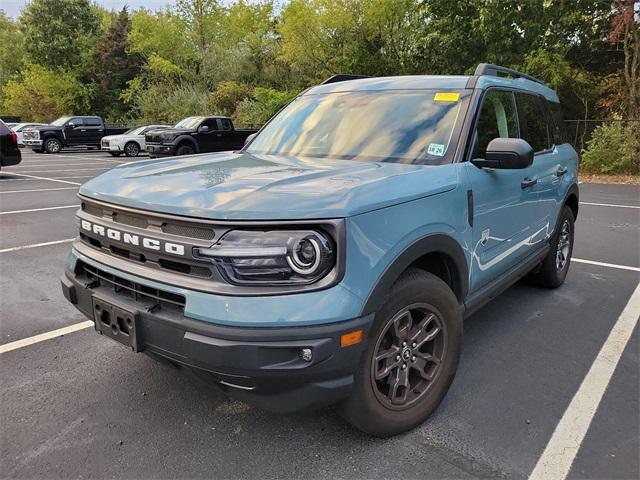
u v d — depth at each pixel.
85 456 2.56
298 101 4.20
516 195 3.66
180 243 2.23
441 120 3.28
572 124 18.02
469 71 16.42
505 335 4.06
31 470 2.45
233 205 2.17
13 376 3.34
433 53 18.94
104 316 2.63
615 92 17.84
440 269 3.01
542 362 3.61
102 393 3.14
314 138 3.61
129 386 3.22
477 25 16.72
